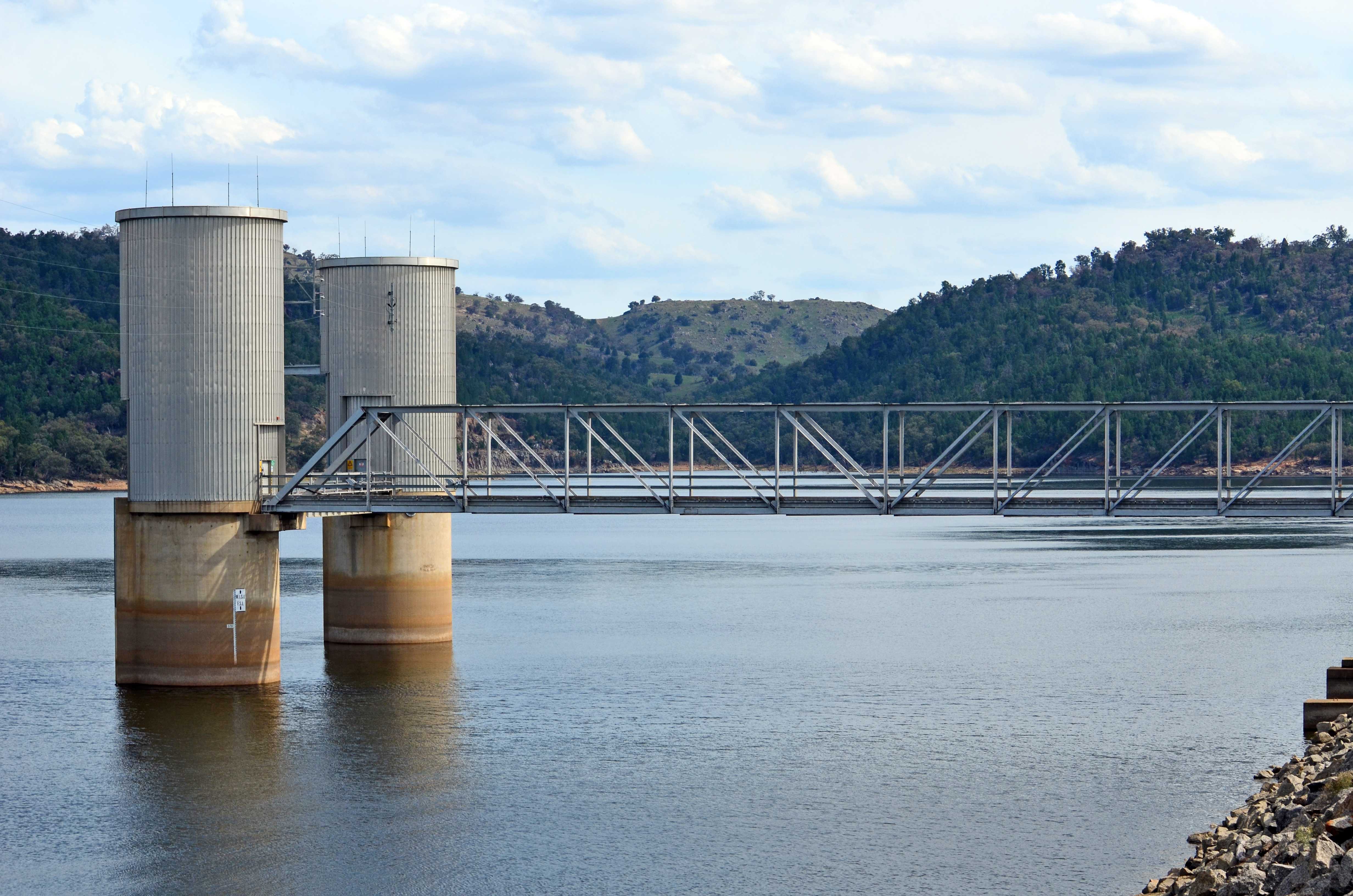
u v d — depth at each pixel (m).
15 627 87.44
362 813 47.38
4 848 44.19
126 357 62.78
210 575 62.78
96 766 52.66
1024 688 67.56
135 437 62.72
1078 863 42.31
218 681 63.72
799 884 40.84
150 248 62.09
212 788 50.12
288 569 128.00
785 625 90.06
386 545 77.19
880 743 56.62
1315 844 31.92
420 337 76.44
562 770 52.59
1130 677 70.31
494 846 44.22
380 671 70.81
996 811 47.38
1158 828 45.38
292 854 43.53
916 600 103.31
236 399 62.34
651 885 40.91
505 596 108.75
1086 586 110.50
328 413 77.94
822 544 174.88
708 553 160.12
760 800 48.78
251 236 62.44
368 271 76.25
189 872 42.16
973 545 162.00
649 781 51.12
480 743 56.56
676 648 80.00
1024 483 61.12
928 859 42.78
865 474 61.41
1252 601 98.94
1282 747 55.25
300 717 60.16
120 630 63.91
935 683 69.12
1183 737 57.12
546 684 68.31
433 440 76.75
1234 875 34.41
